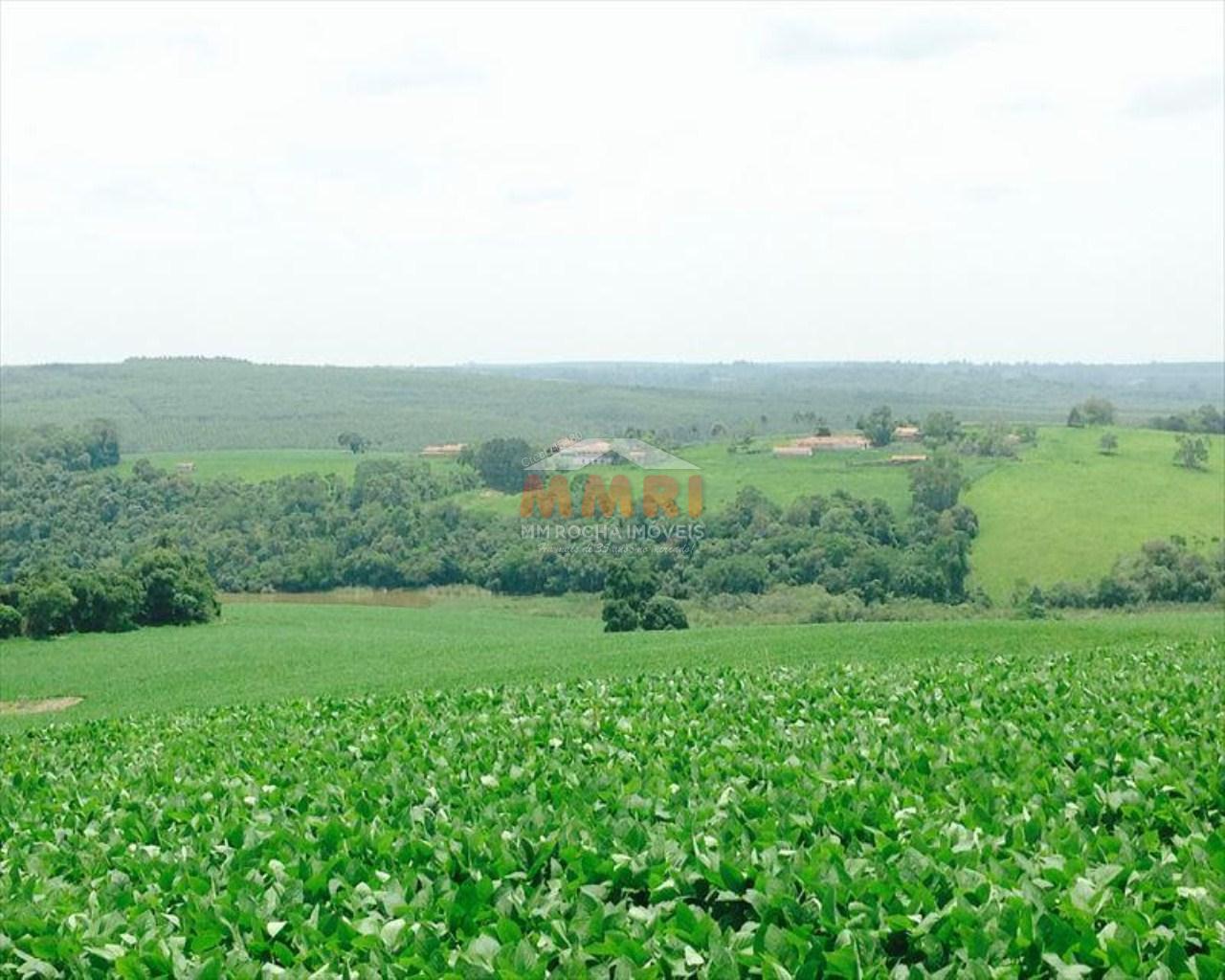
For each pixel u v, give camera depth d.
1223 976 7.04
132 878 10.81
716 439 172.00
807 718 17.73
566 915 8.84
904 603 99.56
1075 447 149.88
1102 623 56.66
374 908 9.20
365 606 108.62
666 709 19.14
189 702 54.84
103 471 145.50
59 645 85.12
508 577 113.50
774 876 8.92
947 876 8.73
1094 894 8.20
